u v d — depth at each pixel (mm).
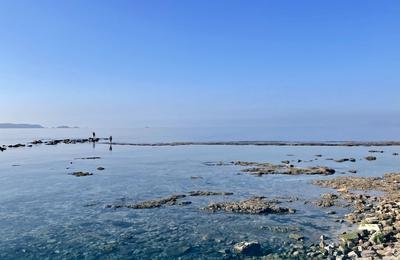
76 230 28156
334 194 39031
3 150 102812
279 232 27078
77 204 36344
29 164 69000
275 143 115812
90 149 105125
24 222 30266
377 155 79062
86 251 24000
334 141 123938
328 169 55062
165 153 90125
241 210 33094
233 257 22703
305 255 22453
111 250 24125
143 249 24234
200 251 23766
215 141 137625
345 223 28969
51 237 26625
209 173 55781
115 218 31344
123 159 76625
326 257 22016
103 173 56688
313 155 80250
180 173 56125
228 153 88125
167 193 41312
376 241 23594
